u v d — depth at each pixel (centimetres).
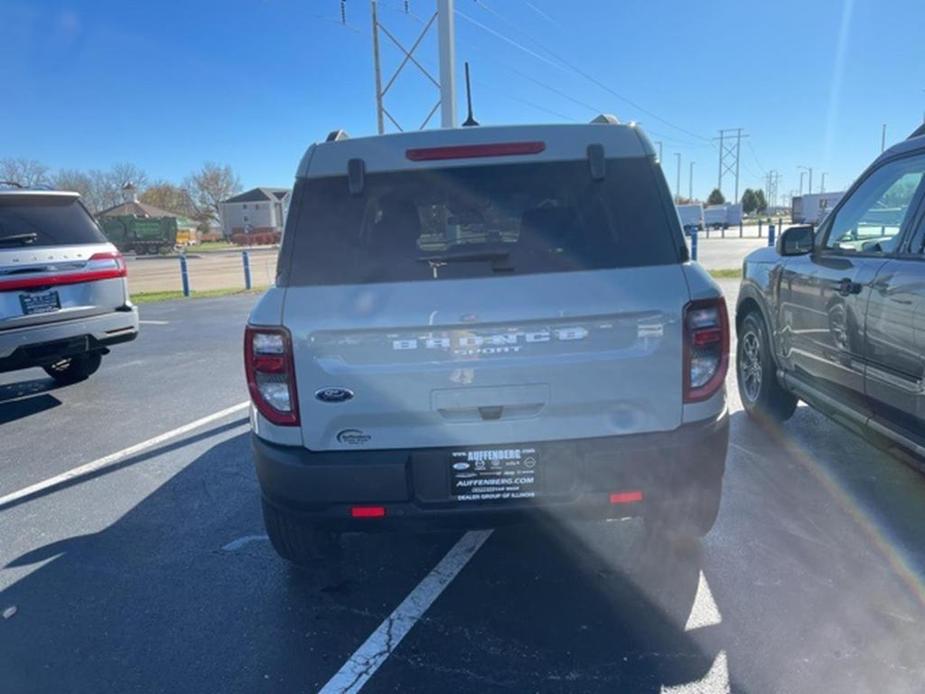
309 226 271
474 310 252
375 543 363
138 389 725
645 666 258
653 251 264
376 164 274
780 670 253
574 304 253
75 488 455
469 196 275
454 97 922
